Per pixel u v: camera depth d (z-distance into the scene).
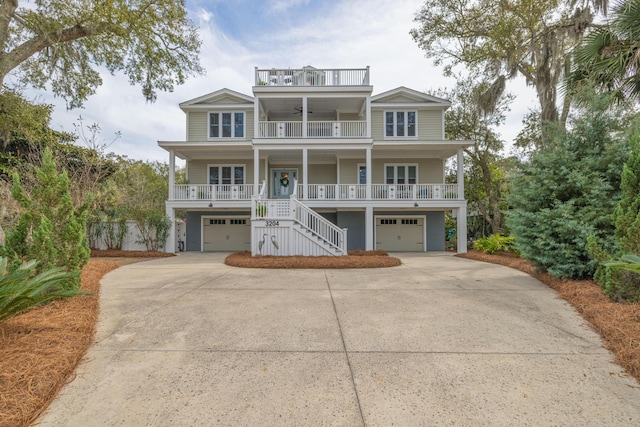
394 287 6.26
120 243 14.46
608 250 5.39
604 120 6.04
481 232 23.50
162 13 11.22
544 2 12.09
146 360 3.02
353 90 14.62
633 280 4.25
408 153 16.52
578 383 2.64
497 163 19.75
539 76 11.60
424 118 16.70
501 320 4.20
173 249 14.81
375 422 2.14
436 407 2.31
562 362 3.01
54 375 2.56
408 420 2.17
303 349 3.29
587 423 2.14
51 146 14.46
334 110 16.80
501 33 13.08
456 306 4.86
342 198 14.82
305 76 15.21
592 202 5.73
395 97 16.78
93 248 14.30
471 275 7.67
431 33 16.16
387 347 3.34
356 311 4.61
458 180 14.95
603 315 3.99
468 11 14.67
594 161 5.90
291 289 6.07
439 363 2.98
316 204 14.61
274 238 11.20
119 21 10.30
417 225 17.12
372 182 17.08
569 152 6.18
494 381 2.67
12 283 3.20
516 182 7.03
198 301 5.14
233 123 16.88
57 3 9.76
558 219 5.93
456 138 21.14
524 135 19.31
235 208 15.93
